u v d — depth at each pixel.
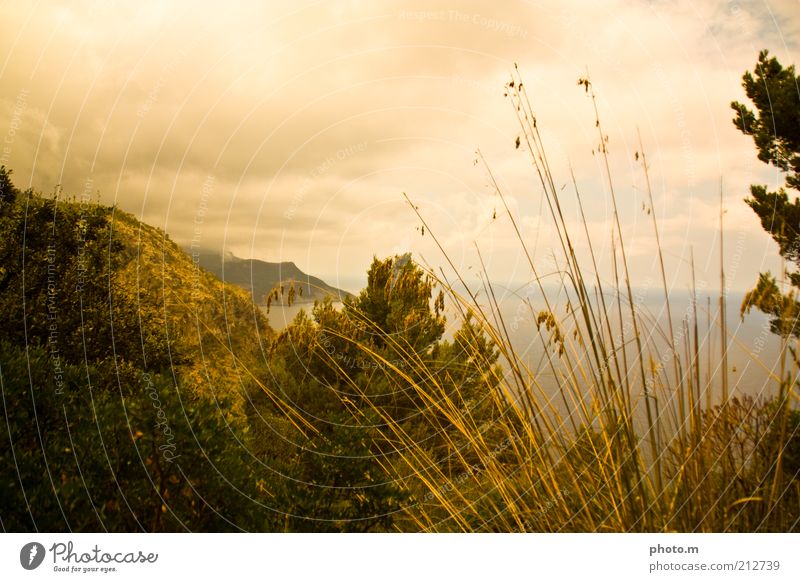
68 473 2.44
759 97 4.42
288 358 4.97
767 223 3.61
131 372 4.78
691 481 2.07
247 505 2.66
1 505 2.27
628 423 2.06
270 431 4.47
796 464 2.02
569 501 2.43
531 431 2.24
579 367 2.10
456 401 3.04
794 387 1.93
